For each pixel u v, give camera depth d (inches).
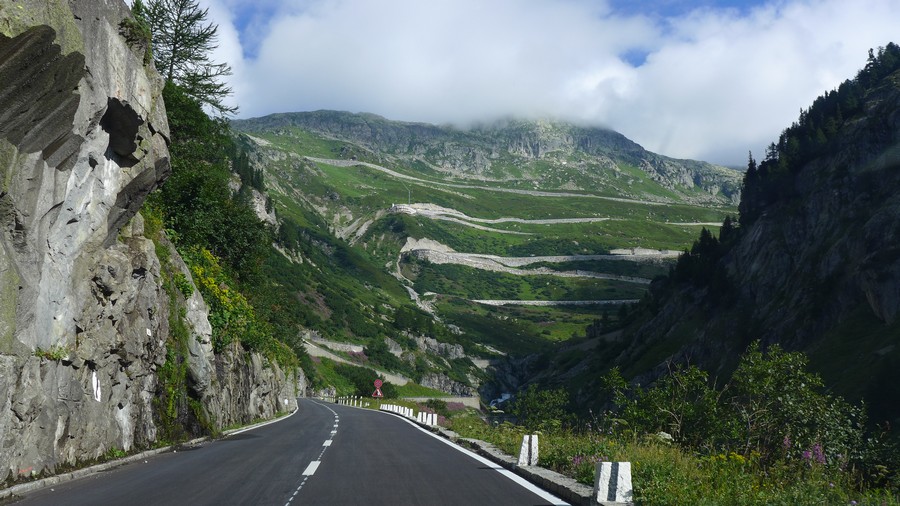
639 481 392.8
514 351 7130.9
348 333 5339.6
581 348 5684.1
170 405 819.4
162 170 752.3
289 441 847.7
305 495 405.7
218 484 454.6
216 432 952.9
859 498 353.7
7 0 410.0
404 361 5492.1
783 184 3629.4
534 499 393.7
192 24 1515.7
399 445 787.4
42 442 492.1
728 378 2869.1
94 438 592.1
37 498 409.7
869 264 2459.4
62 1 459.5
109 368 641.0
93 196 602.9
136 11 1398.9
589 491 386.3
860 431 594.9
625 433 661.9
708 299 3690.9
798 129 4517.7
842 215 2920.8
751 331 3070.9
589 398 3870.6
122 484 465.1
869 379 1911.9
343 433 1007.0
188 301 992.9
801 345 2672.2
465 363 6432.1
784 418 621.9
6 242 469.1
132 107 610.9
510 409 1379.2
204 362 949.8
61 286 550.3
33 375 482.3
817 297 2706.7
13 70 422.0
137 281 718.5
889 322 2229.3
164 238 1011.3
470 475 506.6
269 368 1875.0
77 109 506.0
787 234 3267.7
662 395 712.4
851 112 3818.9
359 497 398.0
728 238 4475.9
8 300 455.8
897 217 2491.4
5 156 453.1
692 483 368.5
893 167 2765.7
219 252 1742.1
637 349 4128.9
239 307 1412.4
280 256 5767.7
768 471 462.3
